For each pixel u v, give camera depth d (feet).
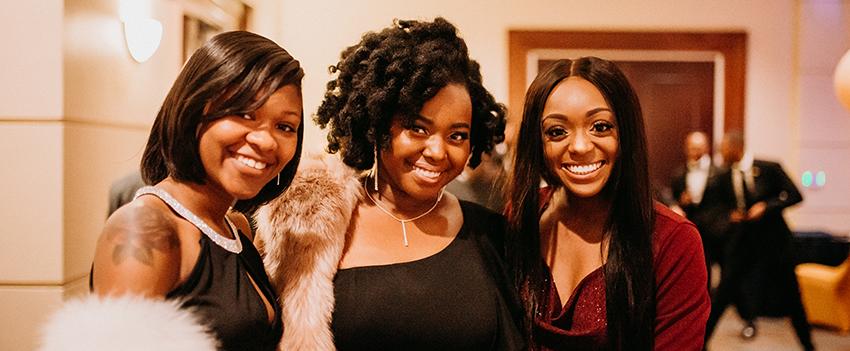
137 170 9.18
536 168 5.67
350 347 5.03
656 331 5.46
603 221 5.73
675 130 19.04
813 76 18.88
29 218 8.59
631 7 18.56
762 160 15.08
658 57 18.72
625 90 5.36
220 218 4.69
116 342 3.41
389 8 18.17
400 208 5.48
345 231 5.26
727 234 14.90
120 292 3.87
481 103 5.48
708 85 18.89
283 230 5.08
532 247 5.78
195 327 3.73
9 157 8.60
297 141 4.78
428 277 5.23
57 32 8.53
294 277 4.97
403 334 5.03
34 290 8.59
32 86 8.57
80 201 9.06
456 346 5.13
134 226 4.06
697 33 18.66
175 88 4.30
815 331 17.15
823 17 18.75
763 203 14.76
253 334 4.40
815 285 17.30
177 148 4.25
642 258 5.37
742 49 18.72
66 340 3.45
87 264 9.26
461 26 18.43
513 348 5.37
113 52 10.10
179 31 13.16
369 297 5.04
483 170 9.79
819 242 18.06
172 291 4.16
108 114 9.94
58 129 8.55
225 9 15.79
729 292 14.96
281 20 18.13
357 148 5.33
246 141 4.25
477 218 5.87
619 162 5.43
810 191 19.12
